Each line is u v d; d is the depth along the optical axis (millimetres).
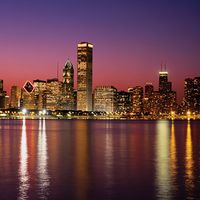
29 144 97875
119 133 165875
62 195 36469
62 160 62250
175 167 54250
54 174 47688
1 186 40188
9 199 34938
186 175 47094
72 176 46344
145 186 40438
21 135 143125
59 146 91812
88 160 62438
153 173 48750
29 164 57031
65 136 137375
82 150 81188
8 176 46062
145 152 76812
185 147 90062
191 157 67188
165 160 62750
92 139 120500
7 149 83062
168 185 40938
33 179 44219
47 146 91625
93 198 35469
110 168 53312
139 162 60000
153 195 36500
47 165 55969
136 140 117188
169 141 112625
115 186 40562
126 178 45156
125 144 99750
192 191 38031
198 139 122438
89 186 40500
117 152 76938
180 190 38500
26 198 35250
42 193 37188
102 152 76688
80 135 145500
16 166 54750
